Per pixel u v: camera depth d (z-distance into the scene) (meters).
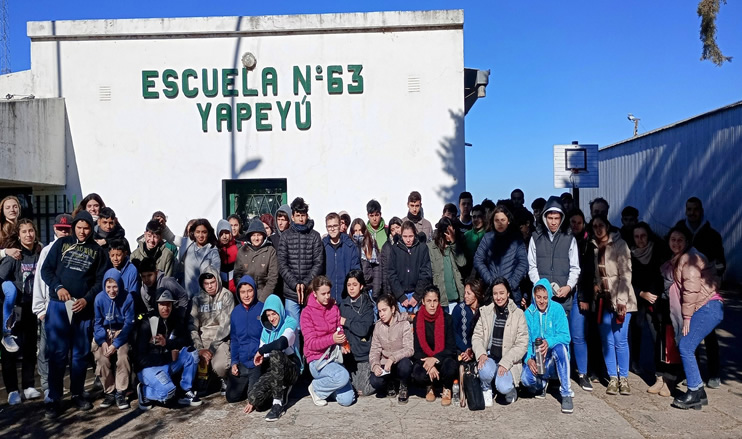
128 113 8.86
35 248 6.12
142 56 8.83
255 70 8.80
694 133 14.10
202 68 8.81
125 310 5.64
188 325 5.98
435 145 8.66
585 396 5.78
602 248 5.84
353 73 8.70
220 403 5.80
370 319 5.97
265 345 5.48
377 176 8.73
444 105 8.64
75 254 5.56
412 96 8.67
